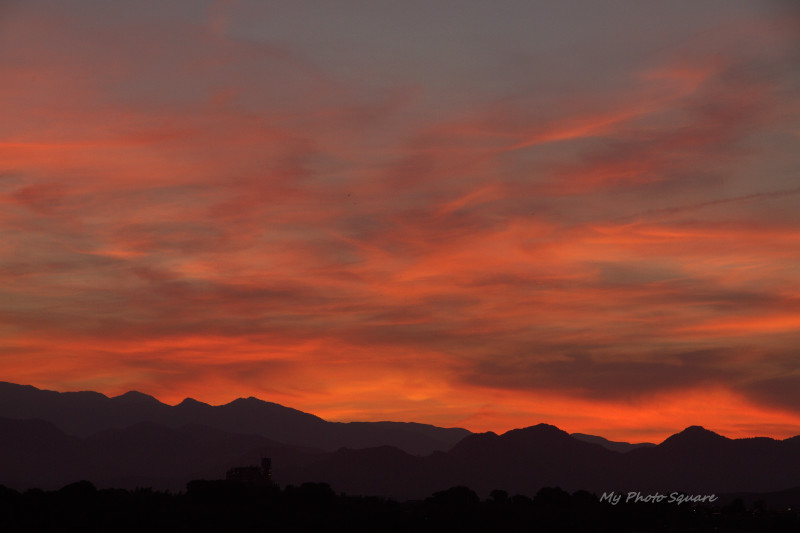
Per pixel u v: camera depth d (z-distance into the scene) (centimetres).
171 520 14675
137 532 13888
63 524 13775
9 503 14675
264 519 15388
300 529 14925
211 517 15150
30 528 13362
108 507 15138
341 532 15050
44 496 15388
